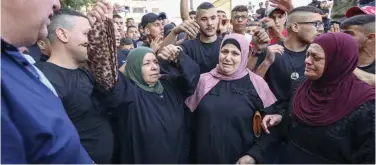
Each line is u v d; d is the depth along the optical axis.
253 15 5.67
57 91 1.47
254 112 1.83
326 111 1.37
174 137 1.76
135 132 1.71
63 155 0.87
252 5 6.76
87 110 1.57
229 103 1.79
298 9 2.18
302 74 2.10
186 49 2.36
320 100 1.40
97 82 1.54
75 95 1.54
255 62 2.18
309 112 1.43
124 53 3.29
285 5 2.67
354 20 1.69
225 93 1.83
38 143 0.80
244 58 1.90
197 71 1.85
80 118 1.55
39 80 0.93
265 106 1.86
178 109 1.85
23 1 0.90
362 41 1.66
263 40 2.11
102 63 1.53
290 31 2.23
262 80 1.91
